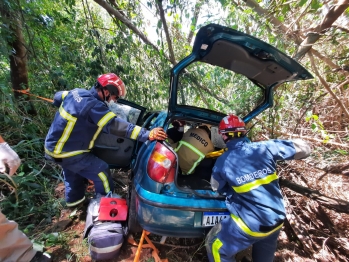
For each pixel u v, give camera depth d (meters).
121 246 1.93
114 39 3.89
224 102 3.72
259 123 3.69
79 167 2.07
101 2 3.26
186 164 2.12
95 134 2.07
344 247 2.35
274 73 2.11
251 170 1.59
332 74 3.79
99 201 2.03
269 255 1.74
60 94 2.15
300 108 3.69
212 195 1.72
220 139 2.63
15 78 3.44
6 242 1.49
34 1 3.66
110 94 1.97
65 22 3.75
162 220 1.63
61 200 2.44
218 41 1.78
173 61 3.99
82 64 3.97
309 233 2.53
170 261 1.94
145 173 1.72
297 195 2.92
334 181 3.14
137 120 2.82
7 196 2.26
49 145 1.97
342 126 4.07
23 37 3.48
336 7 2.43
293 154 1.69
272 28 2.95
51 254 1.84
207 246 1.72
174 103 2.08
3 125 3.11
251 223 1.53
